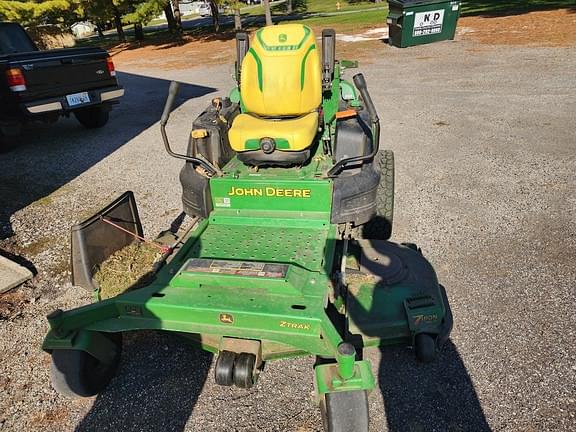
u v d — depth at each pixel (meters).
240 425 2.75
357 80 3.14
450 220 4.83
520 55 12.72
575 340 3.19
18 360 3.35
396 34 15.36
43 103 7.25
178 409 2.89
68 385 2.71
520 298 3.63
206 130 3.92
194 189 3.66
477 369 3.03
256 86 3.75
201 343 2.99
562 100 8.66
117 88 8.49
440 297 3.24
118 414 2.88
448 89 10.06
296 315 2.49
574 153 6.27
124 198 3.44
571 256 4.09
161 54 20.05
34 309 3.88
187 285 2.81
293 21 27.00
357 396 2.16
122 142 8.23
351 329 2.99
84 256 3.06
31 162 7.45
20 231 5.19
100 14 19.86
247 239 3.37
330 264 3.02
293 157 3.62
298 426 2.72
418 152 6.70
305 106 3.80
